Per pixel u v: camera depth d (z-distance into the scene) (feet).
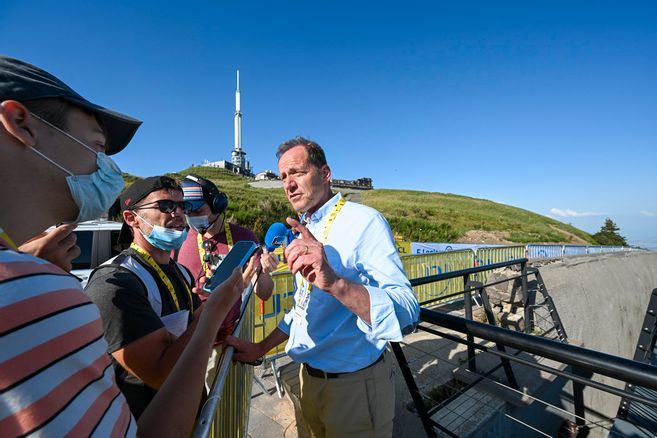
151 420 2.43
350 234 5.22
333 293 3.86
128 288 4.02
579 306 27.84
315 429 6.06
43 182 2.36
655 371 3.53
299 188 6.02
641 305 40.19
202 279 7.18
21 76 2.22
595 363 4.02
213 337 3.06
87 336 1.81
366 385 5.34
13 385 1.37
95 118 2.81
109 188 2.87
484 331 5.29
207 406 3.16
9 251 1.64
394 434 9.52
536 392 12.53
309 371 5.74
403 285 4.76
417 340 15.19
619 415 18.02
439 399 10.77
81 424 1.58
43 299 1.58
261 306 13.14
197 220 8.18
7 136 2.16
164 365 3.78
